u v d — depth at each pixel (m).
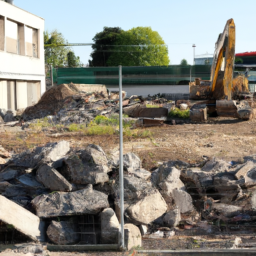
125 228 6.48
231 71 22.83
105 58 78.44
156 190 7.66
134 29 76.75
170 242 6.69
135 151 13.14
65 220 6.81
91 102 24.83
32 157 8.74
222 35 23.53
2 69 26.20
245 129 18.81
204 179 8.26
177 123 22.02
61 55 65.19
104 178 7.90
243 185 8.03
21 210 6.66
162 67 42.47
